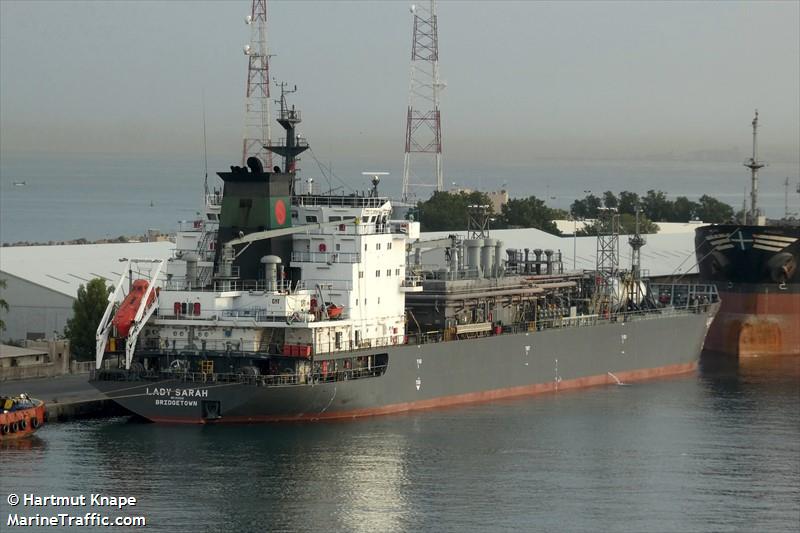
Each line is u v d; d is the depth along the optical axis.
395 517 179.88
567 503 188.12
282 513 180.00
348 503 184.88
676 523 180.12
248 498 185.75
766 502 190.25
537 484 197.00
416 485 194.38
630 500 190.00
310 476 196.62
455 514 181.75
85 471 195.38
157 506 181.50
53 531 172.50
